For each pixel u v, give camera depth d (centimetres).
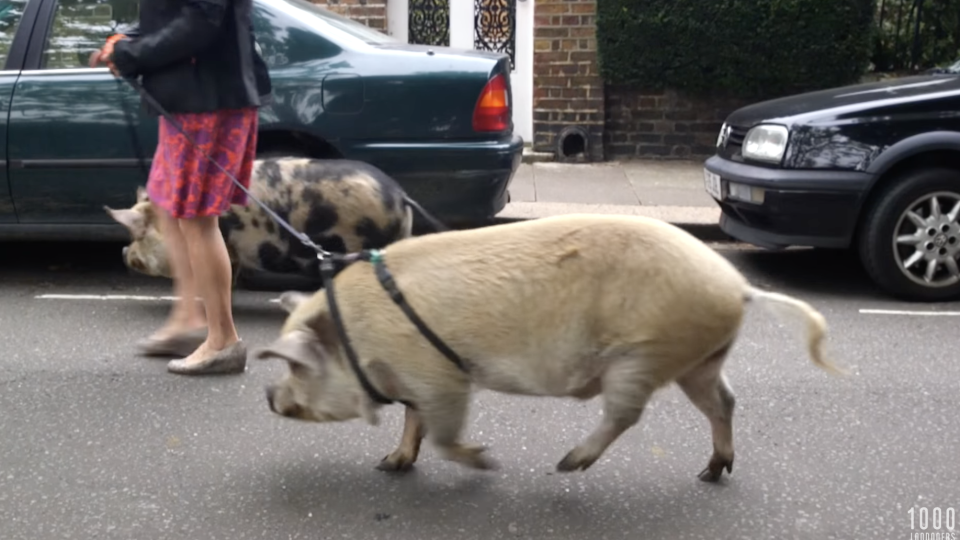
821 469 333
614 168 766
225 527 298
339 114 482
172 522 300
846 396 387
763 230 514
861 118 490
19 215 493
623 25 750
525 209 638
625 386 283
